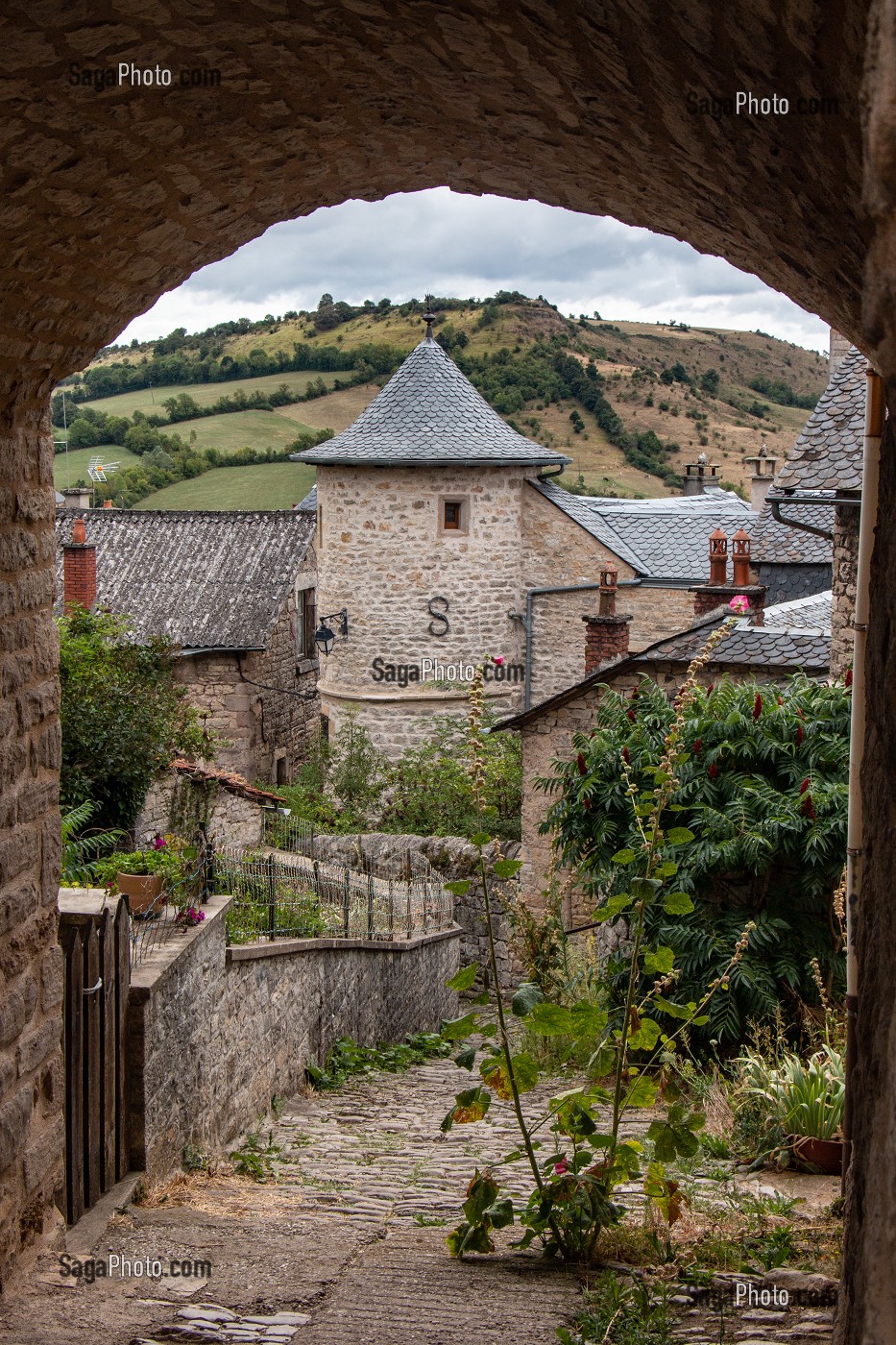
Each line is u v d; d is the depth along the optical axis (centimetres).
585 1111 473
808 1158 560
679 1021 824
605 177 430
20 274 414
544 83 358
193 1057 666
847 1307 243
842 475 998
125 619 1496
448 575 2298
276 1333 390
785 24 225
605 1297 404
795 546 2117
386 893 1495
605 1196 451
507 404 7294
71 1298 429
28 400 471
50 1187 477
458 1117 470
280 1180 650
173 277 524
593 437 7056
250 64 376
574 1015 470
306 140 449
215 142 422
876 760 244
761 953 811
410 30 351
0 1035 434
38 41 321
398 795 2127
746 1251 452
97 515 2566
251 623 2266
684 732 859
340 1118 852
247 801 1634
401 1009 1288
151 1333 394
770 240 364
